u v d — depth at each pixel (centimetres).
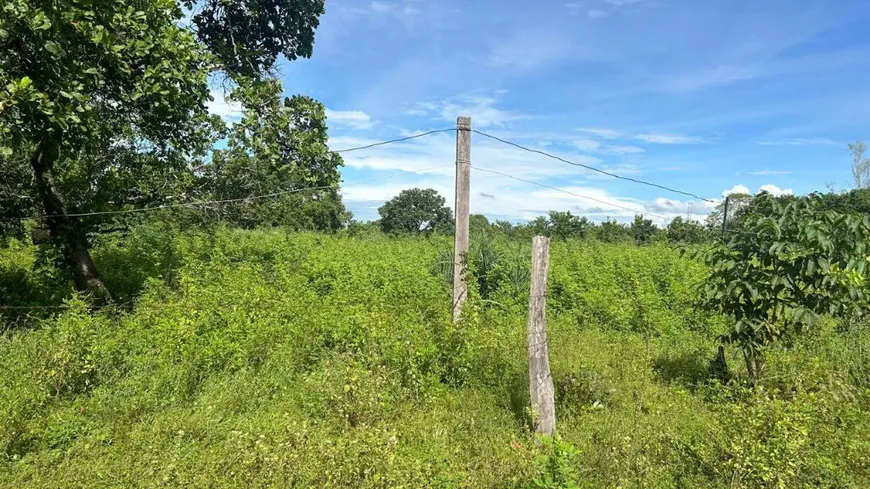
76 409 496
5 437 425
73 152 778
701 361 679
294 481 385
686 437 456
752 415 403
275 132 942
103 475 400
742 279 545
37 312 768
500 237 1772
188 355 580
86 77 676
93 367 546
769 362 543
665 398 573
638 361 672
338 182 1006
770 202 556
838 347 646
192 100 825
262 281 940
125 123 848
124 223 1037
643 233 3028
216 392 545
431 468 410
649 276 1109
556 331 798
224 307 723
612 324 863
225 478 389
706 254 584
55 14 608
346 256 1312
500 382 588
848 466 406
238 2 1009
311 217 3353
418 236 2538
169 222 1167
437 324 650
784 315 545
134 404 503
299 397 552
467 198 710
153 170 1002
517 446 445
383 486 375
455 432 493
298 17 1084
